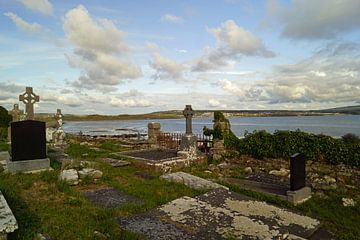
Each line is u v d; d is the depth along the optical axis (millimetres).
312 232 6121
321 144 11688
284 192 9094
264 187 9727
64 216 5688
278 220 6328
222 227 5695
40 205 6133
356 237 6496
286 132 12984
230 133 15414
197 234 5348
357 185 9852
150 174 11094
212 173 11688
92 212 6168
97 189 8375
